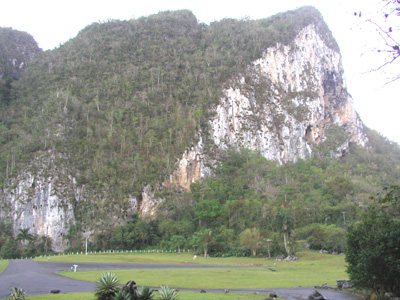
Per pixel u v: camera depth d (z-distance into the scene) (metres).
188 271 40.97
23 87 152.88
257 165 122.12
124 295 18.39
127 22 182.00
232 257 71.69
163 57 158.00
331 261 60.69
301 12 188.75
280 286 29.84
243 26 177.12
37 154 109.12
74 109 122.56
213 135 127.12
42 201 101.62
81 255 70.50
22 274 37.97
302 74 164.75
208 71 147.75
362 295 24.31
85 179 105.12
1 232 98.75
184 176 115.25
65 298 21.30
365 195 102.62
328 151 152.00
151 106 133.38
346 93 185.25
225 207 95.06
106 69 149.38
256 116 139.75
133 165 111.38
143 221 97.38
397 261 21.27
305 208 94.19
